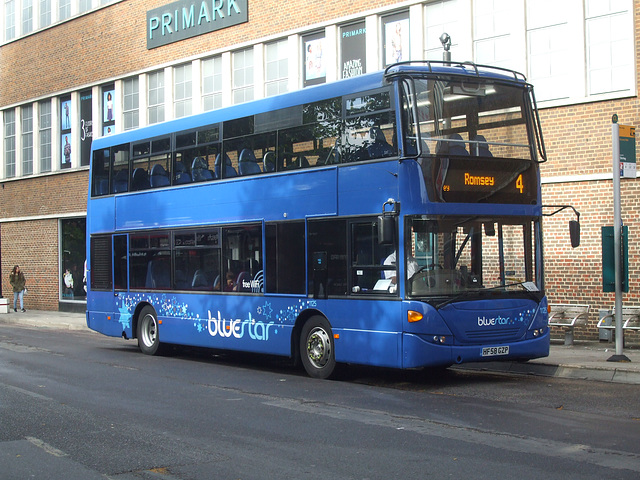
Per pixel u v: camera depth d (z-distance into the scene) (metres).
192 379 12.38
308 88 12.58
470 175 11.07
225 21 23.73
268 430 8.28
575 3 16.08
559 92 16.41
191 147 15.05
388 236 10.73
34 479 6.45
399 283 10.82
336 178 11.89
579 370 12.09
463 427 8.30
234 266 13.89
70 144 29.84
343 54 20.55
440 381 11.88
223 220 14.12
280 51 22.38
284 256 12.81
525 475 6.34
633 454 7.02
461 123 11.14
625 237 12.66
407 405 9.73
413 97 10.86
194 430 8.30
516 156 11.48
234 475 6.50
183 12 25.14
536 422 8.52
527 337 11.42
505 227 11.34
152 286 16.00
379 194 11.16
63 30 30.05
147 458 7.10
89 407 9.72
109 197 17.28
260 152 13.40
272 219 13.05
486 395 10.44
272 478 6.39
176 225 15.31
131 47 27.16
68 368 13.78
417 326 10.67
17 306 31.73
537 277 11.60
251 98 23.30
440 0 18.31
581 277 15.91
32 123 31.78
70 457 7.17
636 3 15.37
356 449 7.37
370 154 11.37
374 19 19.59
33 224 31.25
